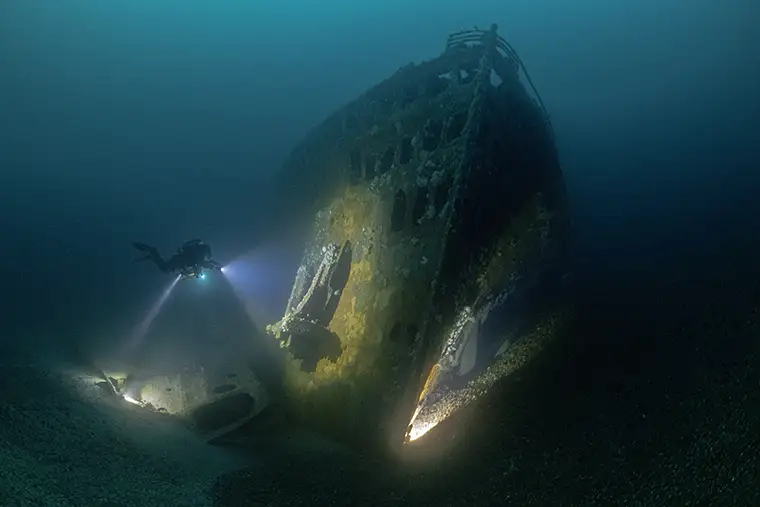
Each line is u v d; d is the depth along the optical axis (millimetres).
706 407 5062
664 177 11203
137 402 8703
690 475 4301
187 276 10172
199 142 28188
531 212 8875
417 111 8375
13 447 5285
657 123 13203
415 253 7586
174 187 24281
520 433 6324
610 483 4750
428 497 5527
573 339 8125
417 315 7379
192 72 33469
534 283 9477
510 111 8422
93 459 5695
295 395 8867
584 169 13039
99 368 9703
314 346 8203
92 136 28391
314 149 11000
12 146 27078
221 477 6188
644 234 9891
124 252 19078
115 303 14555
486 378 8578
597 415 5953
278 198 13406
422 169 7863
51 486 4684
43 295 14609
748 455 4055
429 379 8258
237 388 9344
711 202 9617
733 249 7949
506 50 8555
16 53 32656
